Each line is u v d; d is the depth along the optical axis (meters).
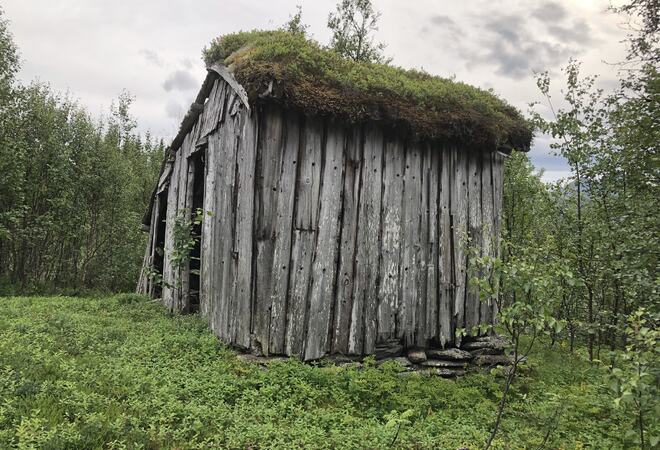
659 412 3.70
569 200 10.72
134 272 19.30
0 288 15.14
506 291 4.82
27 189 15.63
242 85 7.24
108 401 5.07
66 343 6.94
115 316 9.94
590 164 9.66
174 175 12.70
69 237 17.36
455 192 8.75
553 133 10.00
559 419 5.89
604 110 9.11
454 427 5.85
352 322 7.66
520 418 6.27
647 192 7.07
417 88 8.30
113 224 19.14
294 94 7.05
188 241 10.27
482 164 9.12
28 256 17.19
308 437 4.93
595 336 11.80
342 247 7.71
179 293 10.68
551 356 10.09
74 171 17.20
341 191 7.80
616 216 7.91
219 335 7.93
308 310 7.41
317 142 7.68
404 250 8.20
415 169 8.43
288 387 6.16
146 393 5.49
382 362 7.78
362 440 5.01
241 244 7.39
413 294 8.20
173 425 4.86
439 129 8.22
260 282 7.21
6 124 14.70
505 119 9.02
